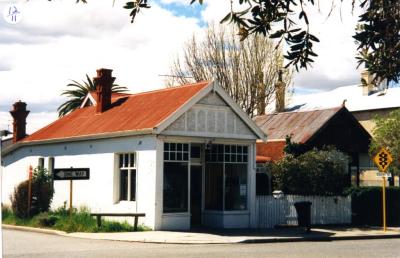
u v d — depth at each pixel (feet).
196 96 79.36
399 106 157.07
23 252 54.44
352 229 84.79
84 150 91.97
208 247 61.62
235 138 83.20
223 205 81.66
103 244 62.75
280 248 61.52
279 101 154.92
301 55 18.48
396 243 69.41
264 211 85.61
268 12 18.39
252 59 152.66
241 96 151.53
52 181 93.25
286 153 99.55
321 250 59.77
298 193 90.38
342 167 92.68
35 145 106.42
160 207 76.02
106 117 93.76
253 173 85.20
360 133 109.70
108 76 98.89
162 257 51.01
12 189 113.19
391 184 117.91
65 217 81.87
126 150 82.12
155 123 77.10
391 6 16.71
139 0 18.92
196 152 84.38
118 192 84.12
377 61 17.28
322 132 104.63
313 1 17.79
